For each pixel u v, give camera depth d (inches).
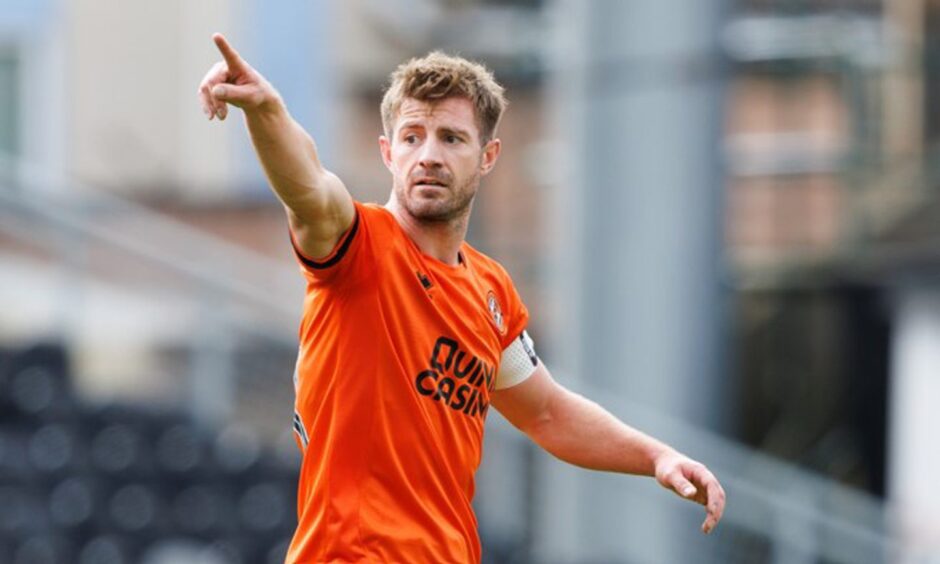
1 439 1950.1
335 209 677.3
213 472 2001.7
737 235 2967.5
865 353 2997.0
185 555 1942.7
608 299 1798.7
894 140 2839.6
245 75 650.2
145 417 2027.6
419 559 698.2
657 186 1781.5
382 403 696.4
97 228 2113.7
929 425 2805.1
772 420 2999.5
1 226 2164.1
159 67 2989.7
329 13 3019.2
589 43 1781.5
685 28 1761.8
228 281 2092.8
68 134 2994.6
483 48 2940.5
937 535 2758.4
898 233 2832.2
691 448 1759.4
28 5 2982.3
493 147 719.1
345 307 696.4
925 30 2878.9
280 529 1979.6
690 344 1793.8
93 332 2549.2
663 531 1745.8
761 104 2957.7
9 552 1818.4
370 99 3043.8
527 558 1792.6
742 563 1818.4
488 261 751.7
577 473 1771.7
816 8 2805.1
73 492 1920.5
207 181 2984.7
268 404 2154.3
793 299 2989.7
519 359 769.6
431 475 705.0
